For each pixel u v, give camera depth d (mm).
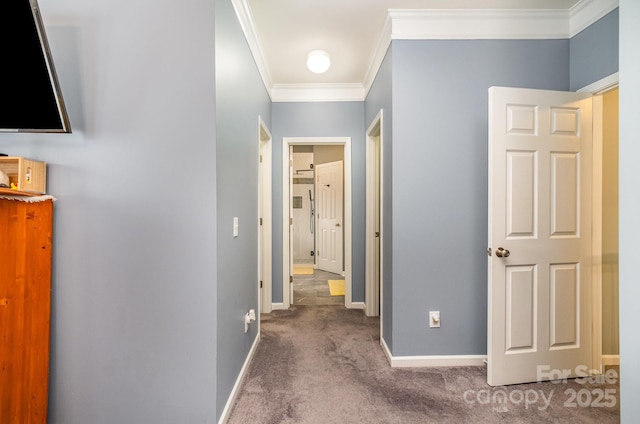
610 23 1835
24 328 1251
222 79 1525
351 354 2289
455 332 2111
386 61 2277
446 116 2098
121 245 1426
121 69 1413
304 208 6195
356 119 3328
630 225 1102
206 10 1413
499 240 1867
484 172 2109
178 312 1426
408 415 1602
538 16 2080
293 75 3041
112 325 1427
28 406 1273
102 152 1418
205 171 1424
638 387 1073
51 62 1229
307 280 4809
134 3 1412
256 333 2408
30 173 1312
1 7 1158
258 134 2496
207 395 1419
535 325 1911
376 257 3176
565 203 1939
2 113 1261
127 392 1428
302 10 2037
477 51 2098
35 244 1300
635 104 1082
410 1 1964
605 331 2129
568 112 1945
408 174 2096
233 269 1731
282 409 1647
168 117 1418
